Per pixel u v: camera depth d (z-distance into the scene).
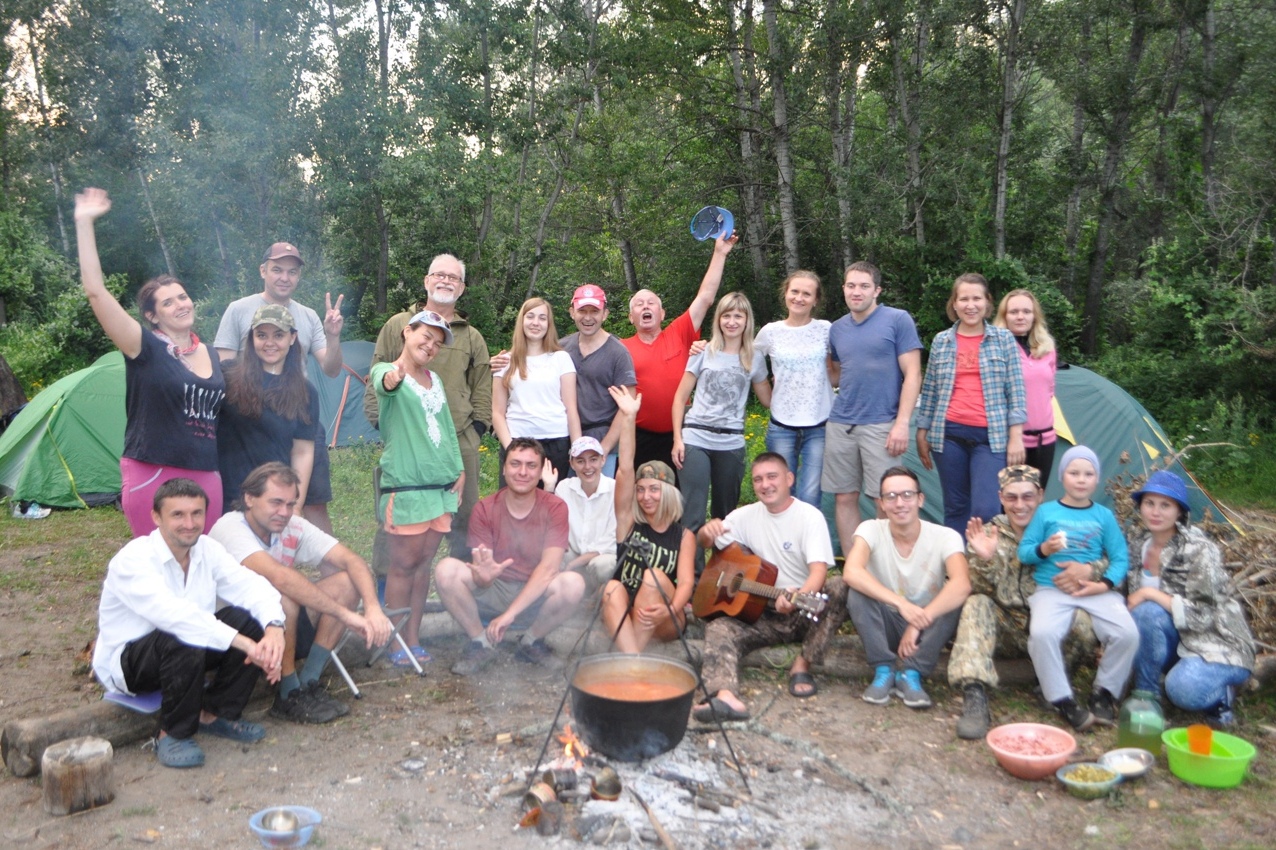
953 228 19.58
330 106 23.19
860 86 24.11
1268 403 14.15
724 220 6.17
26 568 7.28
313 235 24.98
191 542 3.84
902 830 3.44
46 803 3.43
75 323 24.08
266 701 4.58
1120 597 4.45
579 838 3.27
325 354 5.50
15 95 30.05
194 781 3.72
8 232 25.83
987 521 5.42
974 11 19.61
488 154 24.81
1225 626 4.27
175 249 29.67
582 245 29.89
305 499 5.26
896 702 4.69
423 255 24.70
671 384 6.14
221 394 4.59
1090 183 21.98
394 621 5.01
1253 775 3.87
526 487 5.00
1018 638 4.79
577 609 5.12
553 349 5.86
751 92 23.39
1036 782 3.84
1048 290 19.08
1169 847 3.34
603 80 25.55
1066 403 7.19
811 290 5.84
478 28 24.78
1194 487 7.00
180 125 24.14
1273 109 16.42
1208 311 16.06
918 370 5.69
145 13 23.12
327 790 3.65
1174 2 20.42
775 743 4.14
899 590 4.78
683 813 3.44
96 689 4.72
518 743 4.06
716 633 4.84
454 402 5.56
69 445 9.74
